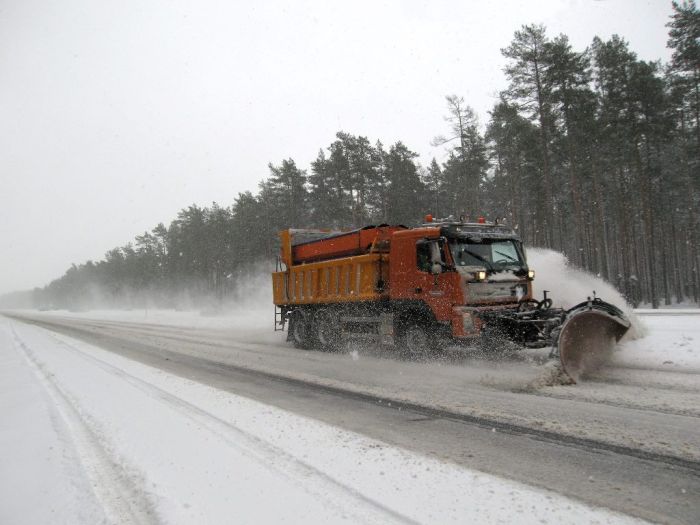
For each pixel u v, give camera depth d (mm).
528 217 46000
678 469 4062
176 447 5059
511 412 6055
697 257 41219
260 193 54594
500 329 9320
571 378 7535
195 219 71062
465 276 10047
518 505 3461
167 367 11398
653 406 5992
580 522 3197
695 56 32344
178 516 3490
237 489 3910
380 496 3666
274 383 8945
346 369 10242
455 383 8117
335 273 13617
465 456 4555
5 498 4008
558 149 33812
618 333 8367
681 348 9430
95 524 3471
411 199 44969
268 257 52594
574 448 4668
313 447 4910
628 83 33500
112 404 7238
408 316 11430
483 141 39094
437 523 3215
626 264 37156
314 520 3320
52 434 5719
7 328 33531
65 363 12641
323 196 44812
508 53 31750
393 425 5734
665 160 39781
